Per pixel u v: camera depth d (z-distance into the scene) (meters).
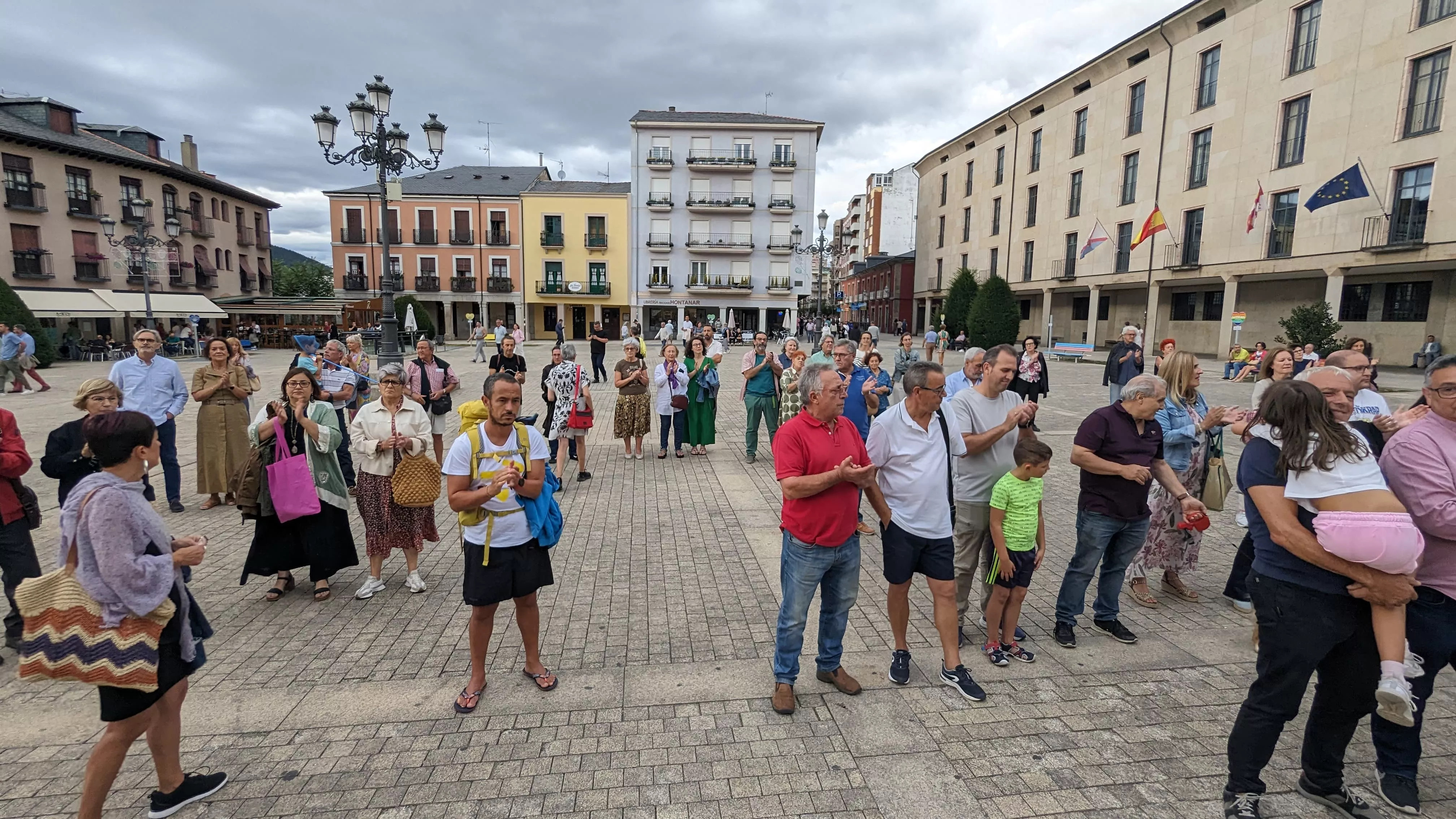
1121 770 3.00
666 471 8.99
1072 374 23.28
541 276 48.03
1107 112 34.50
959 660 3.69
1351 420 3.68
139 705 2.47
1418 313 24.34
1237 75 27.77
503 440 3.46
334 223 47.50
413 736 3.25
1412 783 2.81
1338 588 2.45
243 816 2.71
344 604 4.80
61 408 13.68
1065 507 7.41
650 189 46.81
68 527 2.36
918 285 55.91
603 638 4.27
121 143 37.78
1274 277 27.73
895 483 3.59
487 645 3.54
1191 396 4.88
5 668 3.85
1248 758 2.67
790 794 2.85
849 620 4.58
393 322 14.92
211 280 39.88
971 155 46.94
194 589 5.05
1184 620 4.57
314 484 4.66
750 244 47.03
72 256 31.58
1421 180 22.00
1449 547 2.65
